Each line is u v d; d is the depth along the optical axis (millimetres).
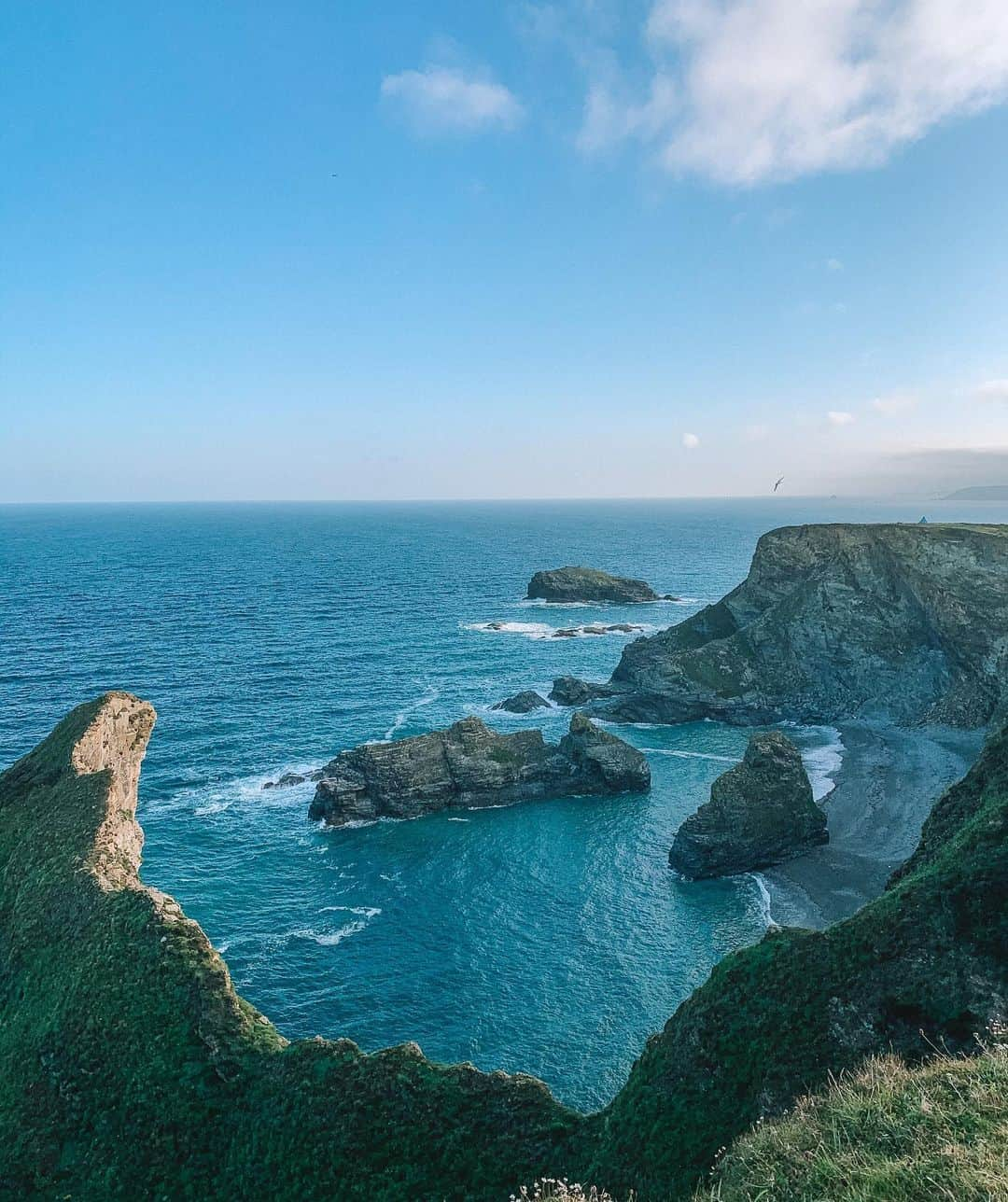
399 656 127250
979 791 34812
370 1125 26016
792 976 25484
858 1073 18125
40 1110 29500
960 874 25859
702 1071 24656
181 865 60406
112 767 47531
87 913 35625
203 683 108000
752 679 103188
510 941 51219
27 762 50250
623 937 51625
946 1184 11477
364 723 93750
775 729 96875
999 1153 12102
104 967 32469
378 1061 27391
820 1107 16656
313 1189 25172
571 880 59406
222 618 155500
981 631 88875
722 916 54125
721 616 116562
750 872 60469
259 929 52312
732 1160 15930
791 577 109938
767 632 106125
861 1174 12430
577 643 139000
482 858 63000
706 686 101125
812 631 103250
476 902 56000
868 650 100125
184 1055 28984
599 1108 37500
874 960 25000
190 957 31703
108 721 50625
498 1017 43750
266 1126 26750
